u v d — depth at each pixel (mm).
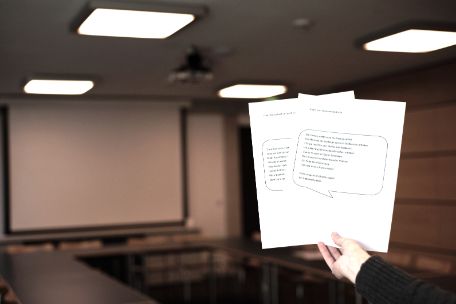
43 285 4219
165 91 7809
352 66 6164
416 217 6621
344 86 7633
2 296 4215
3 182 8148
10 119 8109
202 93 8078
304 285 6441
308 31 4504
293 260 5645
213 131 9539
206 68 5008
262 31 4477
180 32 4039
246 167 9977
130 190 8695
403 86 6770
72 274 4734
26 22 4055
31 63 5496
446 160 6160
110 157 8609
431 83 6336
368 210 1005
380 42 4359
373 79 7105
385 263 880
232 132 9617
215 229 9484
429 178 6414
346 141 1009
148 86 7293
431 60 5988
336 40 4848
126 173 8688
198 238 8008
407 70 6547
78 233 8359
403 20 4223
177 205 8953
